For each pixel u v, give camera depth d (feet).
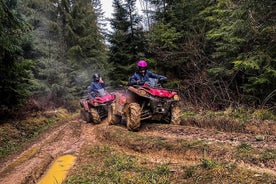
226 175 13.15
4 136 34.94
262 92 31.58
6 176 20.67
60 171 21.12
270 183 11.82
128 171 17.12
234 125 25.23
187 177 14.32
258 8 29.63
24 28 31.55
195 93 40.01
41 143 30.83
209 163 14.42
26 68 37.50
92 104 40.09
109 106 36.11
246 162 14.78
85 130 35.63
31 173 20.45
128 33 54.90
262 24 29.99
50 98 65.16
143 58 51.11
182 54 47.32
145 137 22.39
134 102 27.58
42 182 19.58
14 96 39.34
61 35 77.41
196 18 46.47
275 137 19.27
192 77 42.75
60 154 25.14
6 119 41.83
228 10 33.60
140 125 26.96
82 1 84.17
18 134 37.63
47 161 23.15
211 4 46.19
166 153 19.17
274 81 30.12
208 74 40.06
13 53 32.96
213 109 35.24
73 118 51.70
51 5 75.66
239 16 31.73
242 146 16.72
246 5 30.27
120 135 24.98
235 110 30.12
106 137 27.14
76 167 20.33
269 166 13.99
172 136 22.09
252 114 27.91
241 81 36.94
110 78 57.82
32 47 59.47
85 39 79.36
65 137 32.12
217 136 20.56
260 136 19.34
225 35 34.40
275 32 28.73
